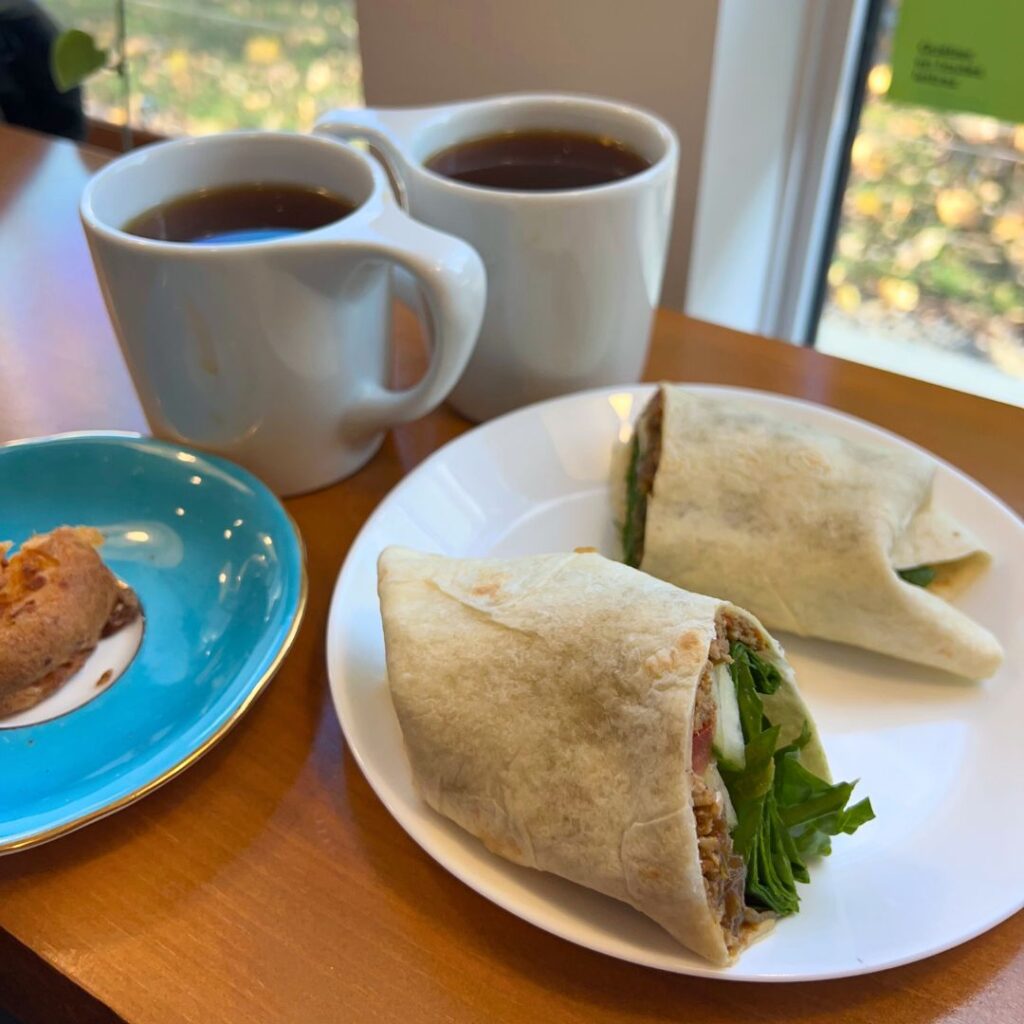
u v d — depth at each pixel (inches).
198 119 56.9
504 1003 18.9
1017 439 32.2
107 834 21.4
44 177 47.1
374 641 24.2
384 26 47.0
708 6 37.8
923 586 26.6
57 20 54.9
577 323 29.8
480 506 28.9
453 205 27.5
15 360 35.9
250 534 26.5
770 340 37.3
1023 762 22.3
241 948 19.6
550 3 41.6
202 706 22.8
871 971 18.1
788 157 47.9
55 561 24.4
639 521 28.3
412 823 20.4
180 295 24.2
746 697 21.5
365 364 28.0
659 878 18.0
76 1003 19.5
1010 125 42.0
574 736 19.6
